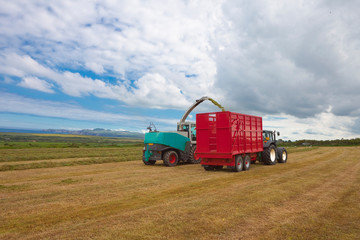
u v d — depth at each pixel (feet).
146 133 47.34
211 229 13.42
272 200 19.27
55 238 12.49
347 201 19.04
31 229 13.79
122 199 20.20
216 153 36.50
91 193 22.49
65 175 34.14
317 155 68.03
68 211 17.07
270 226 13.87
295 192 21.98
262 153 46.21
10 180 30.27
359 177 30.09
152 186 25.50
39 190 23.98
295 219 15.01
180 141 47.50
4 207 18.12
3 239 12.46
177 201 19.27
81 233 13.06
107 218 15.44
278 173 34.06
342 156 63.52
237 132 37.22
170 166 45.21
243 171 37.22
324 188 23.68
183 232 13.03
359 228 13.62
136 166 45.70
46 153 80.64
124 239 12.21
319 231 13.19
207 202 18.80
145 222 14.58
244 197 20.25
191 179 29.73
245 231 13.16
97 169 40.91
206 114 38.34
